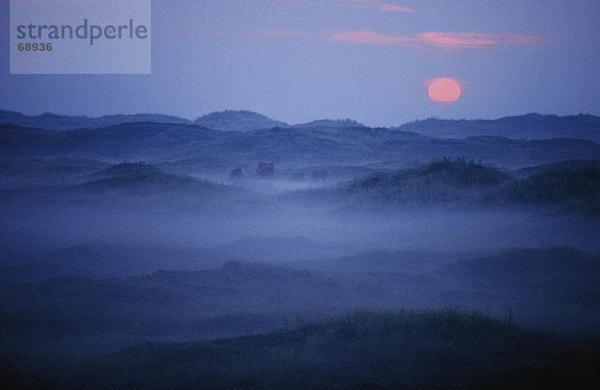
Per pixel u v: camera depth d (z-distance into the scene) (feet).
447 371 162.09
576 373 159.33
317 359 173.88
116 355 190.29
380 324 203.41
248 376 161.38
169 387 156.76
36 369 177.06
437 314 211.41
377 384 152.46
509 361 169.78
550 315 236.02
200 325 238.48
